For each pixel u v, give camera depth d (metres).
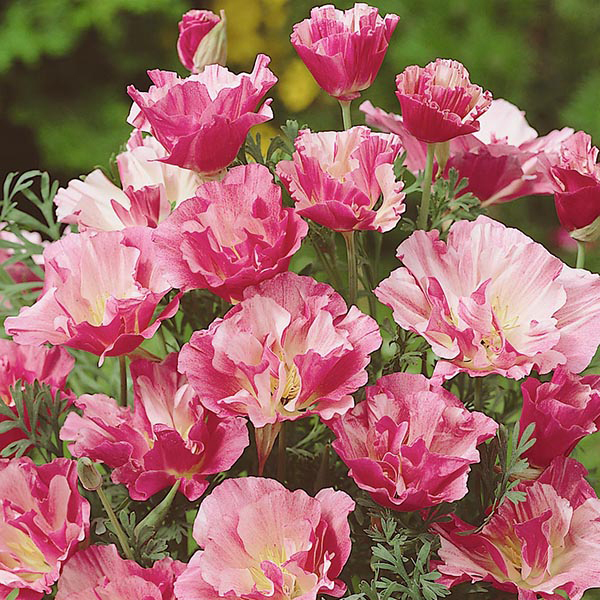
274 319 0.61
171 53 2.47
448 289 0.64
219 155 0.65
